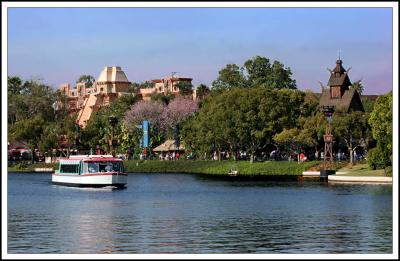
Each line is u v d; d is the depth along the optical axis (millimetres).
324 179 127938
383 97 113625
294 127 153250
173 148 191250
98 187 110250
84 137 193250
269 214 73125
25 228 62594
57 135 190375
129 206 82812
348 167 135625
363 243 54000
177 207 81312
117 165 112812
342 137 146125
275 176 143000
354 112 147250
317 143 149875
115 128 195000
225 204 84438
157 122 196625
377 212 73562
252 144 157375
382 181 112375
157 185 120312
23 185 120938
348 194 93750
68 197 95625
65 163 118875
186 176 150875
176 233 59281
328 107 143375
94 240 55562
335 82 190875
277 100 155375
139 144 192875
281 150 165375
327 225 63938
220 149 172125
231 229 61688
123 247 52562
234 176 147500
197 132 169125
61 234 58812
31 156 193125
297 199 89000
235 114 155250
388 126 111812
